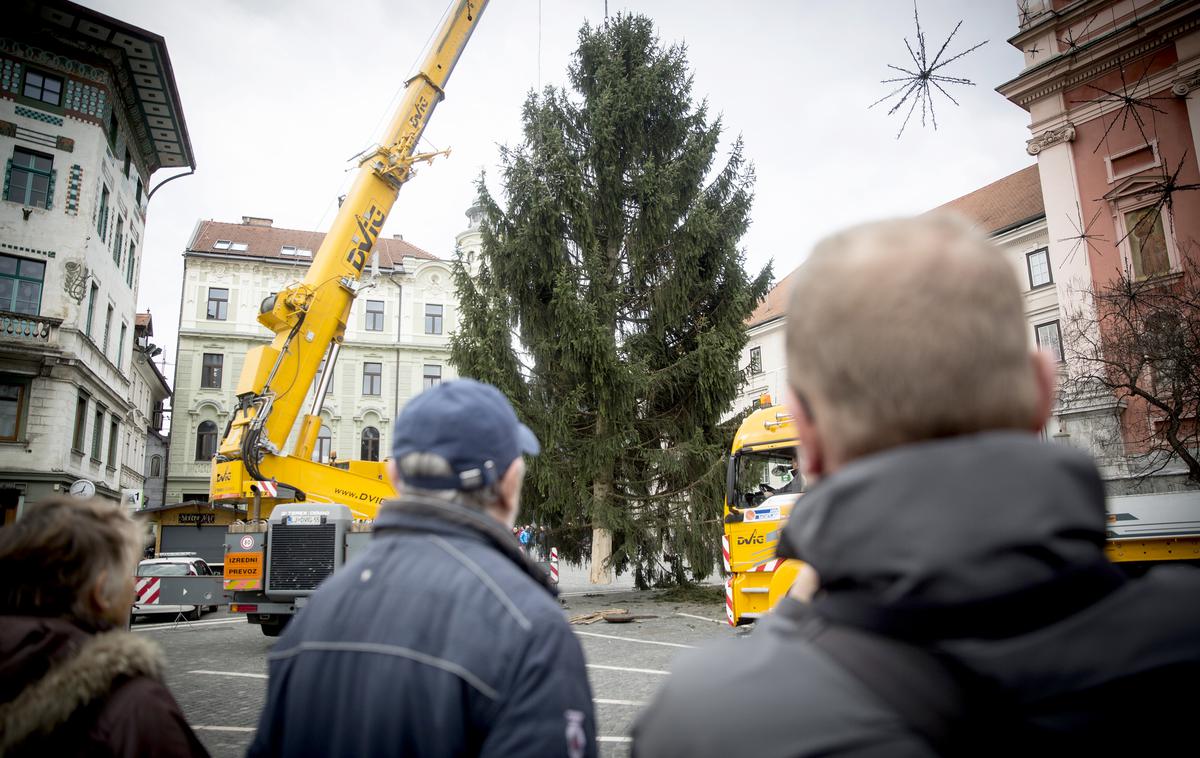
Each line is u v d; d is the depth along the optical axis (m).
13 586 1.68
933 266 0.69
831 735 0.58
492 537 1.48
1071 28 19.89
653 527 15.55
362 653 1.33
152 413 45.28
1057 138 19.88
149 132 28.27
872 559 0.61
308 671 1.37
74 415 22.00
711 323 16.73
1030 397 0.69
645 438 16.44
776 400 16.56
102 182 23.78
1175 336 13.73
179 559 16.94
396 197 13.11
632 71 18.00
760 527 8.12
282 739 1.39
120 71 24.38
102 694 1.56
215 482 10.83
